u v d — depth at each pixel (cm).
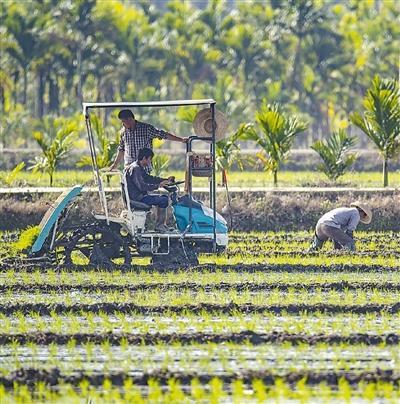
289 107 18512
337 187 9388
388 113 9262
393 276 5538
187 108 10762
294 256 6203
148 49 19312
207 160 5656
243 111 16938
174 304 4734
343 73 19788
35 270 5672
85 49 19075
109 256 5756
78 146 14250
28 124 17738
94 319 4528
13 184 10019
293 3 19975
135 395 3338
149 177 5672
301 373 3556
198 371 3638
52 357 3853
